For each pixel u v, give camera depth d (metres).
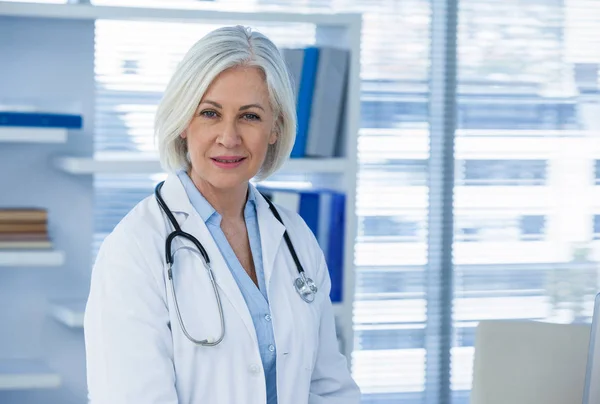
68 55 3.24
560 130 4.14
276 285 2.13
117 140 3.54
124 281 1.94
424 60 3.96
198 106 2.02
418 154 3.97
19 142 3.18
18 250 2.91
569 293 4.17
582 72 4.16
